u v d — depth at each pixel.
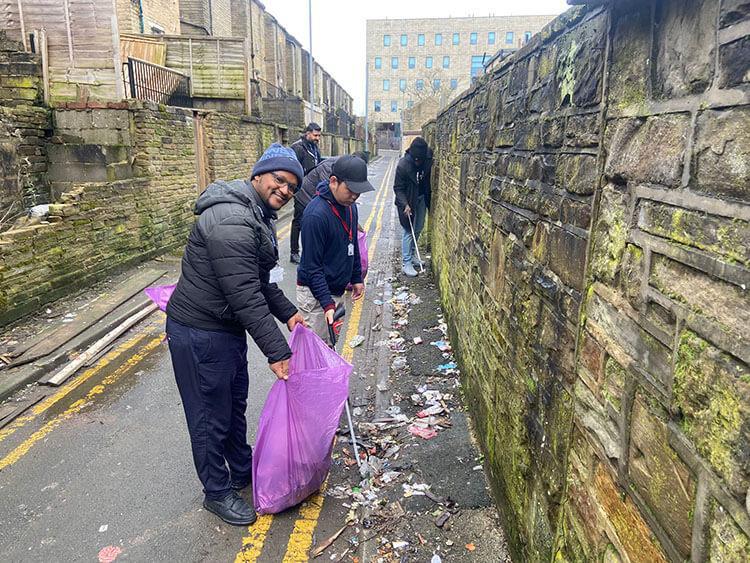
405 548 2.72
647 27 1.40
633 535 1.40
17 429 3.96
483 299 3.53
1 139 7.27
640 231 1.41
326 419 3.02
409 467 3.39
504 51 4.21
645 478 1.35
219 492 3.00
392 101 86.56
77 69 9.05
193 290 2.69
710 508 1.07
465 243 4.51
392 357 5.18
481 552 2.67
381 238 11.72
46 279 6.24
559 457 1.96
